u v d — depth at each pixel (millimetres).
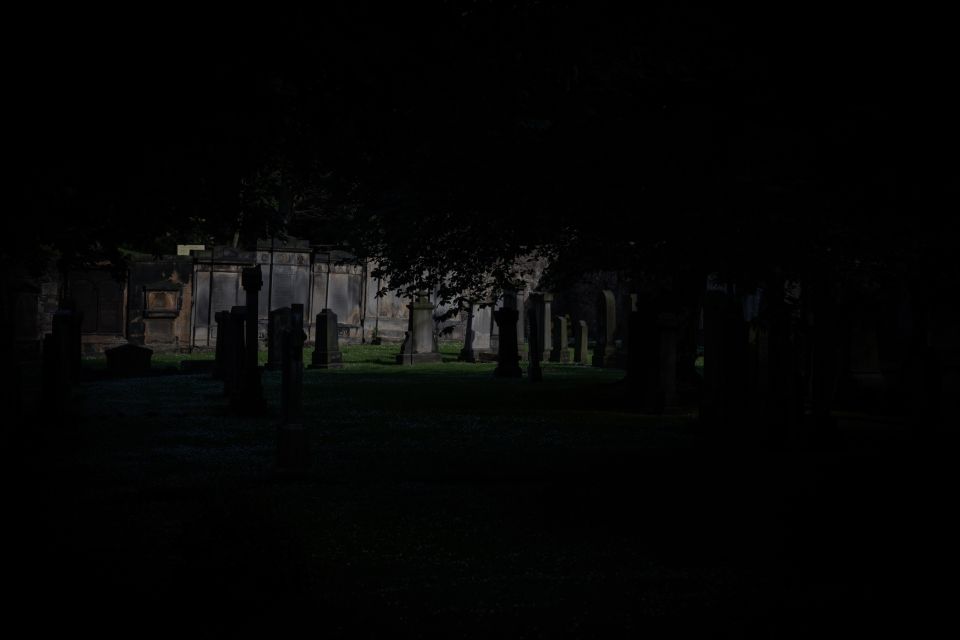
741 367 14359
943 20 6926
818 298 13859
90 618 5848
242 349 17906
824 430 13562
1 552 7316
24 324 30578
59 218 7477
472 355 33281
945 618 5820
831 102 7875
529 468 11555
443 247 18109
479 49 7809
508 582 6680
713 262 13984
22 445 12805
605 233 16031
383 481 10625
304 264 40125
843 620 5793
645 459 12367
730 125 9398
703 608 6051
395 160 8477
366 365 31141
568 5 8852
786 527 8469
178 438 14078
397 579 6746
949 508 9148
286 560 6062
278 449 10945
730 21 8344
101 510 8984
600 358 31406
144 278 35406
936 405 12070
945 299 10664
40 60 5848
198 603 5844
